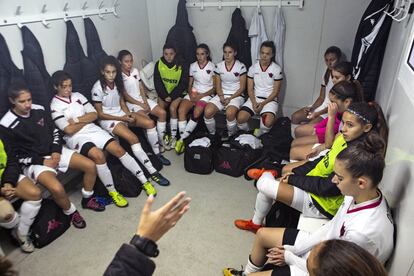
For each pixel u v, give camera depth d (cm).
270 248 146
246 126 302
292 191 166
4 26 199
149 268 69
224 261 184
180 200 73
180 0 313
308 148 223
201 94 319
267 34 305
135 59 335
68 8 243
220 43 328
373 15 223
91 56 265
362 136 154
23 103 190
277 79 294
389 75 184
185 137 304
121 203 233
